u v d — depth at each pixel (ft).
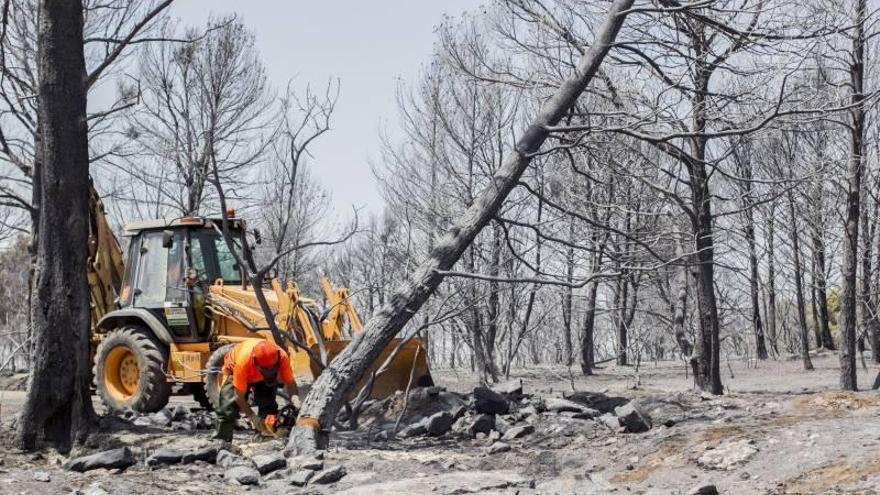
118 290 48.62
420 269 35.22
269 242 86.89
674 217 46.78
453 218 59.93
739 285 100.94
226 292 43.88
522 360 90.22
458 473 27.25
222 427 33.04
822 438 25.96
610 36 36.88
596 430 33.55
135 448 31.45
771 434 27.22
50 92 32.35
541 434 34.14
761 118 38.78
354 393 42.52
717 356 44.52
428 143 65.05
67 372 31.83
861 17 46.01
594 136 42.55
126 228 47.47
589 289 68.33
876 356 92.84
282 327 40.22
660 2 39.34
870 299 69.97
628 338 71.36
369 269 85.10
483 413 37.19
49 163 32.24
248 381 32.83
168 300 44.80
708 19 37.93
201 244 45.78
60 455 31.35
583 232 47.21
